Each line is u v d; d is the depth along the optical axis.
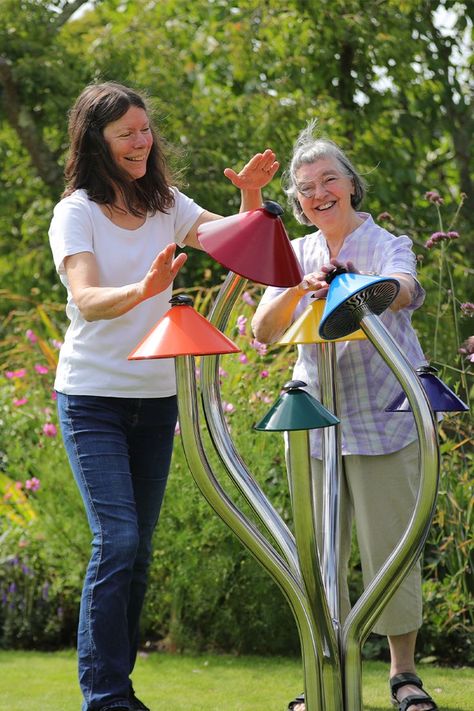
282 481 7.98
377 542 5.64
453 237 7.80
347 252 5.68
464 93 17.88
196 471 4.25
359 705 4.18
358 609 4.18
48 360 9.65
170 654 7.82
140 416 5.34
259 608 7.81
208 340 4.12
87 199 5.27
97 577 4.96
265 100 15.48
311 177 5.60
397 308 5.20
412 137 16.80
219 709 6.21
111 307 4.54
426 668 7.14
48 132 17.66
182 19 17.09
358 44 15.74
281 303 5.25
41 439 8.60
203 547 7.87
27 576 8.34
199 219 5.64
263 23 15.99
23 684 6.93
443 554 7.60
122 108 5.24
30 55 16.36
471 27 17.31
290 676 7.08
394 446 5.58
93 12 17.80
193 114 15.82
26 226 17.91
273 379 8.91
